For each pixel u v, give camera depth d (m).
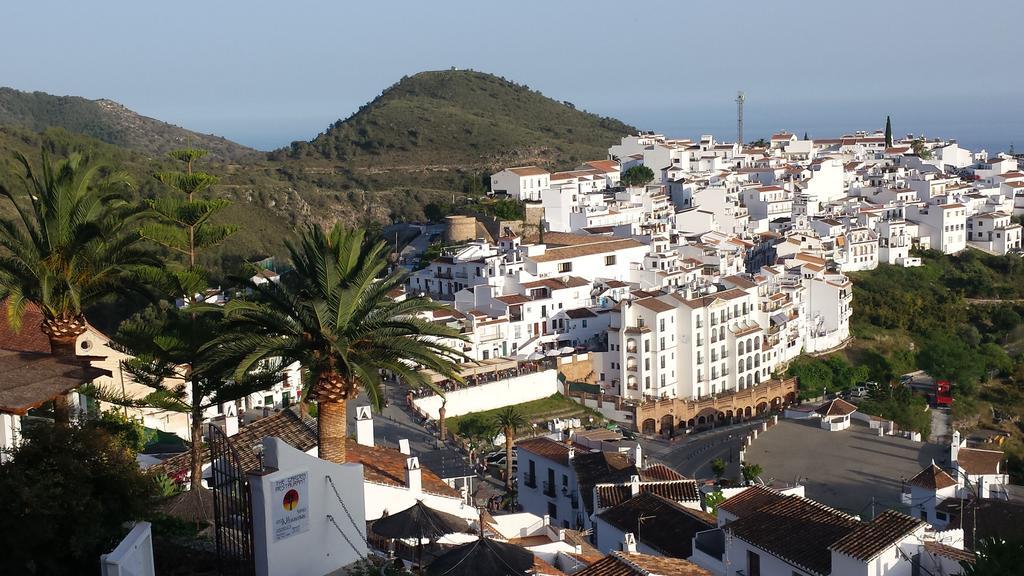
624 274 168.38
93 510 32.28
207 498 45.03
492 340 142.88
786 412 138.38
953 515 79.00
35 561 31.52
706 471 118.38
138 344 53.50
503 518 62.47
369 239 47.34
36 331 62.19
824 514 51.88
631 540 57.03
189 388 76.44
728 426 141.25
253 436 55.78
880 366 174.50
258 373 53.94
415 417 119.69
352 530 37.34
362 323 45.03
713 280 165.38
